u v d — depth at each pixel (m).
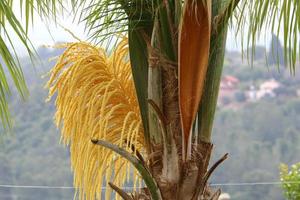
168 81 5.32
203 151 5.37
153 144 5.36
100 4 5.45
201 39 5.13
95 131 5.56
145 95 5.43
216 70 5.46
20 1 5.61
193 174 5.27
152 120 5.37
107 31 5.54
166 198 5.26
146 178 5.19
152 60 5.30
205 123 5.42
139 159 5.16
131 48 5.47
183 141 5.25
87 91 5.56
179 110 5.30
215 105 5.46
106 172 5.62
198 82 5.19
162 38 5.32
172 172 5.27
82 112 5.56
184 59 5.16
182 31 5.12
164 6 5.30
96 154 5.57
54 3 5.46
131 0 5.41
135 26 5.40
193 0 5.05
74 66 5.61
